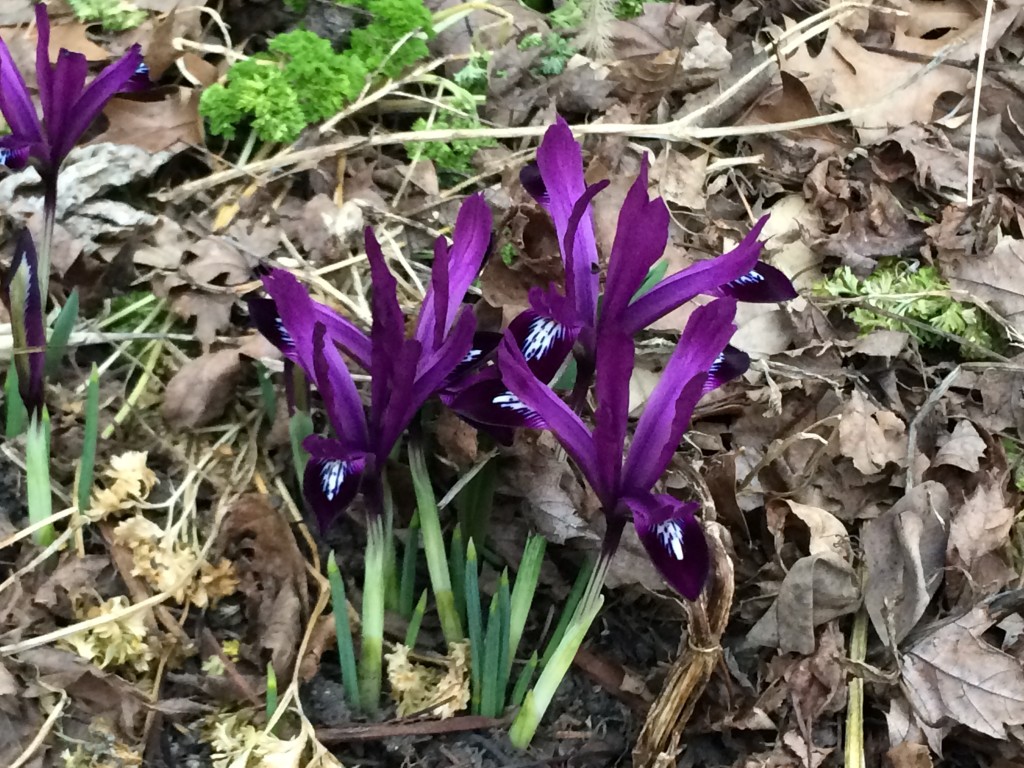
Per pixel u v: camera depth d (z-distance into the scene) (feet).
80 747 0.89
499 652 0.92
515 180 1.31
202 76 1.36
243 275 1.17
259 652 0.96
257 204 1.28
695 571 0.75
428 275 1.24
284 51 1.31
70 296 1.03
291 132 1.29
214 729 0.92
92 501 1.01
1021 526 1.14
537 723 0.93
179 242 1.19
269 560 1.00
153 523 1.00
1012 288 1.29
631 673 1.00
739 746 0.99
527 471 1.03
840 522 1.09
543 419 0.80
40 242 1.14
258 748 0.88
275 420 1.07
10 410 1.03
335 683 0.97
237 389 1.11
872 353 1.25
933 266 1.34
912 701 0.99
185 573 0.97
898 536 1.06
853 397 1.18
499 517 1.05
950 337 1.27
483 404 0.83
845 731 1.00
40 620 0.95
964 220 1.36
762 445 1.17
